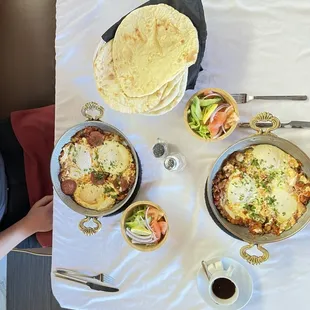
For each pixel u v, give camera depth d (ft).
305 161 3.25
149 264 3.70
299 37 3.48
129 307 3.74
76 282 3.81
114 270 3.76
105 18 3.74
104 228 3.75
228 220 3.38
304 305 3.48
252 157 3.36
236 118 3.28
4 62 4.81
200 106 3.30
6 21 4.81
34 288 6.06
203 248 3.61
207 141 3.40
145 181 3.68
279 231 3.29
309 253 3.46
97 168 3.59
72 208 3.56
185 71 3.21
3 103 4.82
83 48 3.77
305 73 3.47
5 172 4.43
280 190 3.31
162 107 3.28
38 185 4.44
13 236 4.24
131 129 3.69
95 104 3.59
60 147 3.60
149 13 3.26
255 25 3.53
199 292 3.51
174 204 3.65
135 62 3.27
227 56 3.56
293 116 3.49
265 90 3.51
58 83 3.82
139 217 3.41
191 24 3.17
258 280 3.53
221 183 3.38
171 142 3.64
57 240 3.83
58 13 3.79
